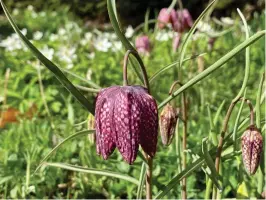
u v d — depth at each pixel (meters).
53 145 0.28
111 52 0.50
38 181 0.26
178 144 0.21
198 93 0.37
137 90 0.14
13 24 0.14
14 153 0.27
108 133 0.14
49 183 0.26
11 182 0.26
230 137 0.19
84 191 0.26
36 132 0.30
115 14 0.15
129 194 0.24
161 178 0.25
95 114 0.14
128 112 0.14
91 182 0.26
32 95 0.38
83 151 0.26
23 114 0.36
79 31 0.58
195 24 0.18
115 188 0.25
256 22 0.54
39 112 0.37
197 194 0.25
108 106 0.14
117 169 0.26
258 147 0.16
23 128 0.30
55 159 0.27
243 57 0.44
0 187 0.26
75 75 0.18
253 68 0.43
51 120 0.30
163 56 0.46
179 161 0.21
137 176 0.25
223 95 0.38
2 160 0.26
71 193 0.26
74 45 0.53
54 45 0.52
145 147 0.14
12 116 0.36
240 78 0.42
